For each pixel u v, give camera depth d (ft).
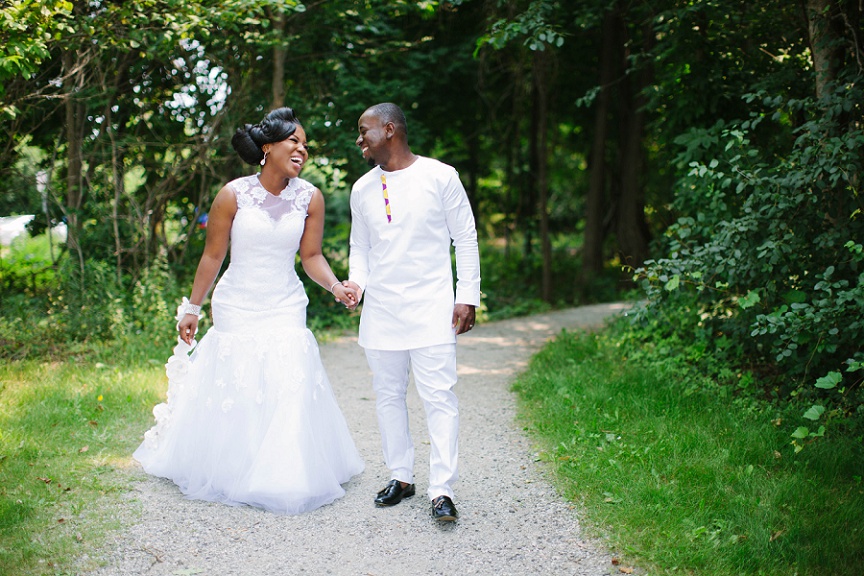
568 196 62.28
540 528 10.57
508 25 21.07
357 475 12.73
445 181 10.65
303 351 11.54
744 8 21.29
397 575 9.28
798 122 18.61
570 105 47.01
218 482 11.41
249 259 11.34
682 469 12.00
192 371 11.89
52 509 10.82
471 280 10.70
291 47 28.30
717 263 16.21
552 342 23.48
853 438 13.29
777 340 14.49
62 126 25.05
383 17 30.94
